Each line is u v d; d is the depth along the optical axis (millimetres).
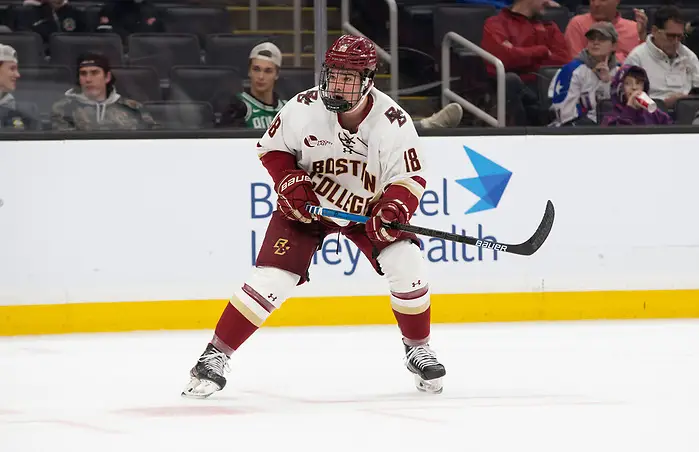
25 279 15047
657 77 17719
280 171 10453
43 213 15047
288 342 14305
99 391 11195
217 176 15320
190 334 15000
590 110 17078
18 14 17906
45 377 12031
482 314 15852
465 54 17234
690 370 12180
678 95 17672
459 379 11773
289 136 10406
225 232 15367
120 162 15141
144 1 18062
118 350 13789
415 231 10203
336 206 10625
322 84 9875
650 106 16703
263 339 14547
